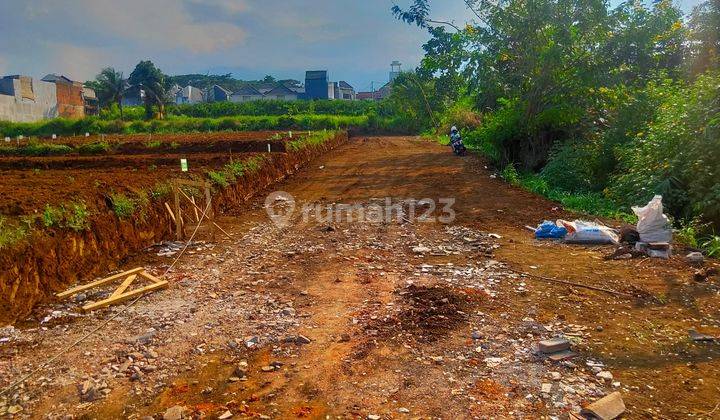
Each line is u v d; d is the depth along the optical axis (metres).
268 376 4.85
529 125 18.73
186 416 4.21
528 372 4.80
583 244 9.28
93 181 13.03
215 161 20.08
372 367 4.95
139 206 9.62
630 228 8.85
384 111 63.41
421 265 8.20
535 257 8.50
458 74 21.95
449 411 4.22
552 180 15.78
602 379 4.65
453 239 9.94
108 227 8.58
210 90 97.81
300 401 4.42
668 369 4.82
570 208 12.49
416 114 55.72
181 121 58.19
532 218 11.56
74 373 4.94
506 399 4.37
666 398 4.33
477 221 11.41
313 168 22.38
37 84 59.97
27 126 52.38
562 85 18.36
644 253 8.28
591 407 4.12
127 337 5.71
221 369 5.01
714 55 17.69
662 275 7.32
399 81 58.75
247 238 10.24
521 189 15.28
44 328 6.00
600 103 17.89
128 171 16.41
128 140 34.25
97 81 68.19
